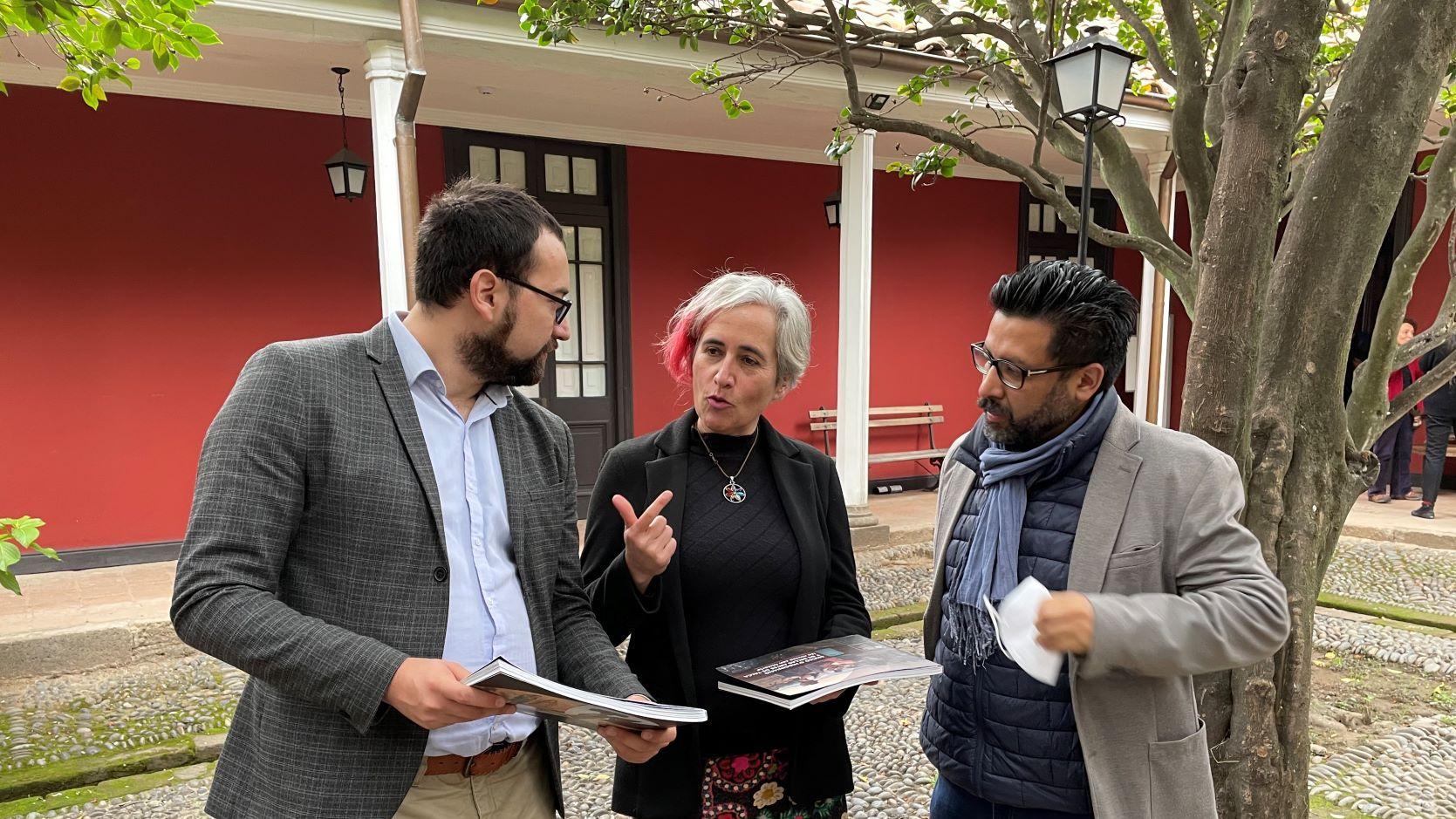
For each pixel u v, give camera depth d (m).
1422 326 8.77
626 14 3.61
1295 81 2.00
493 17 5.06
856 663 1.55
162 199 5.86
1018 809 1.52
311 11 4.59
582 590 1.69
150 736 3.67
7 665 4.23
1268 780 2.07
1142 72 7.49
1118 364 1.49
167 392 5.99
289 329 6.33
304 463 1.29
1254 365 2.04
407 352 1.40
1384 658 4.82
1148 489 1.44
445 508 1.39
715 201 7.98
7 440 5.57
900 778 3.48
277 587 1.26
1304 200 2.16
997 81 3.79
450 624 1.36
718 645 1.73
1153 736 1.42
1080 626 1.24
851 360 6.89
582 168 7.44
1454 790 3.34
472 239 1.34
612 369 7.71
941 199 9.20
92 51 2.63
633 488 1.82
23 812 3.13
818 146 8.17
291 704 1.30
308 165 6.29
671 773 1.69
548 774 1.56
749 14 3.67
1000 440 1.55
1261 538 2.12
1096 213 10.28
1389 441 8.28
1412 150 2.11
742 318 1.72
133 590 5.23
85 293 5.71
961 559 1.65
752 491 1.83
